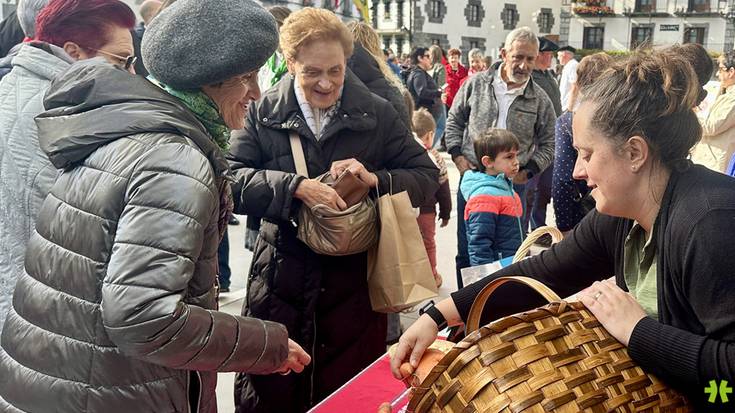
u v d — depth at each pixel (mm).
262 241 2658
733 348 1143
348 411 1825
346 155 2611
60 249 1439
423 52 12422
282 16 3895
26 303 1479
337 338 2650
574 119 1352
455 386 1216
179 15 1524
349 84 2629
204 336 1414
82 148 1441
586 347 1229
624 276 1444
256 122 2627
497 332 1216
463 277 2504
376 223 2523
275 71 3922
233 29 1528
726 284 1146
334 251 2461
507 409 1151
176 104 1518
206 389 1627
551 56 6199
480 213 3529
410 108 3854
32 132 1996
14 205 2002
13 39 3584
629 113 1245
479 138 3648
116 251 1348
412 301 2506
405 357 1674
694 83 1259
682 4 43312
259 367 1544
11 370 1480
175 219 1358
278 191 2432
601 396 1179
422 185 2678
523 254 2016
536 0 46219
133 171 1392
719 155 4059
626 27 44906
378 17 42812
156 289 1327
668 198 1267
